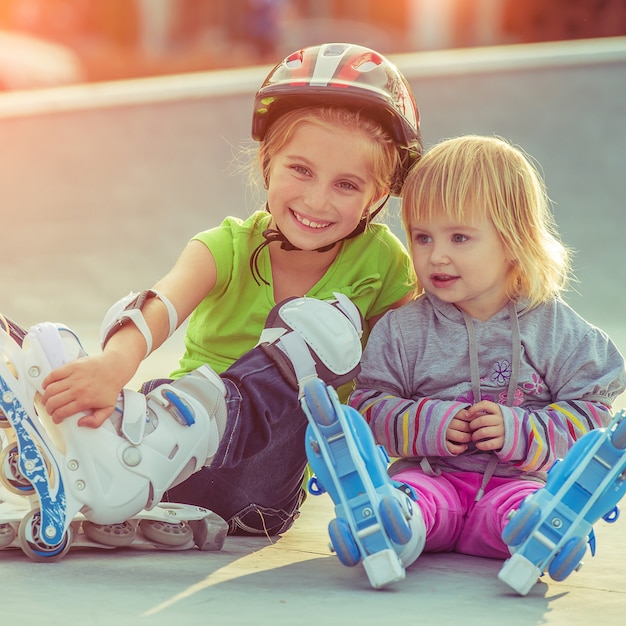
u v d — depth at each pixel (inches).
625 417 93.5
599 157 580.1
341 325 109.6
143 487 101.4
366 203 125.4
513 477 114.3
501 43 1320.1
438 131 641.0
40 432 99.5
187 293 121.0
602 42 909.2
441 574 101.9
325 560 107.7
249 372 108.0
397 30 1421.0
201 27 1424.7
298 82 121.9
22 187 569.9
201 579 96.0
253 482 119.3
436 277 118.1
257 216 130.5
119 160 618.2
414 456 116.3
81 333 314.8
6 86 863.1
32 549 100.2
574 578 102.3
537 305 119.0
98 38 1411.2
